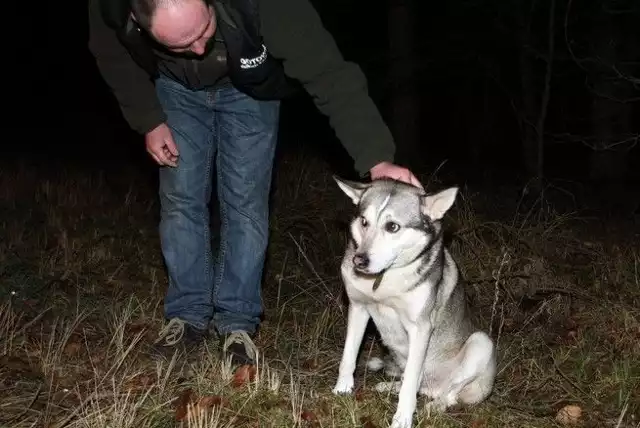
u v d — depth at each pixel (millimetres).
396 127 12117
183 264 4777
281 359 5043
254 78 4250
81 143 13195
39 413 3969
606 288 6660
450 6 12242
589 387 4957
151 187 9289
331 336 5621
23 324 5113
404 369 4730
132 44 4059
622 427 4547
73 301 5570
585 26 11867
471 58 12531
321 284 6477
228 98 4602
